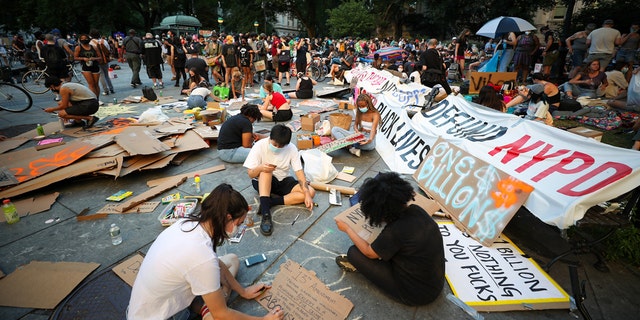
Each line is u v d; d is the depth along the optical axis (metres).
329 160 4.04
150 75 10.24
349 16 36.38
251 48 11.20
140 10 35.06
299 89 9.29
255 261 2.63
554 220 2.50
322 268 2.59
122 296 2.26
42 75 10.41
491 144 3.52
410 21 40.84
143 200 3.51
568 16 9.50
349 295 2.33
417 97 6.61
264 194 3.16
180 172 4.32
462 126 4.19
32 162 3.92
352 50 11.85
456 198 3.29
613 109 6.71
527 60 9.70
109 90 9.63
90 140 4.51
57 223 3.16
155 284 1.60
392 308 2.21
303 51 12.59
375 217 1.98
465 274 2.49
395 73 9.11
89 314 2.11
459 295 2.31
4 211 3.08
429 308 2.21
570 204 2.42
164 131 5.07
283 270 2.51
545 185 2.73
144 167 4.04
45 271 2.49
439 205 3.32
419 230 1.94
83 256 2.69
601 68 8.42
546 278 2.44
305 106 8.33
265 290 2.32
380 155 4.99
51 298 2.24
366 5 39.97
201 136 5.22
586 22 20.12
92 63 7.73
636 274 2.55
